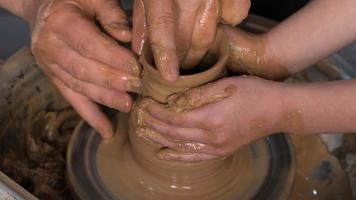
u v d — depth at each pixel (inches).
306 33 27.3
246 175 27.4
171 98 23.2
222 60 23.4
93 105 27.8
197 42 23.7
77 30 24.7
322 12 27.0
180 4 23.1
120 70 24.6
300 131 24.8
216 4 23.2
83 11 26.2
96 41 24.3
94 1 26.4
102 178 27.2
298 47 27.5
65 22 25.1
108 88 25.6
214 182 26.5
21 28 41.3
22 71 30.5
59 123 31.5
